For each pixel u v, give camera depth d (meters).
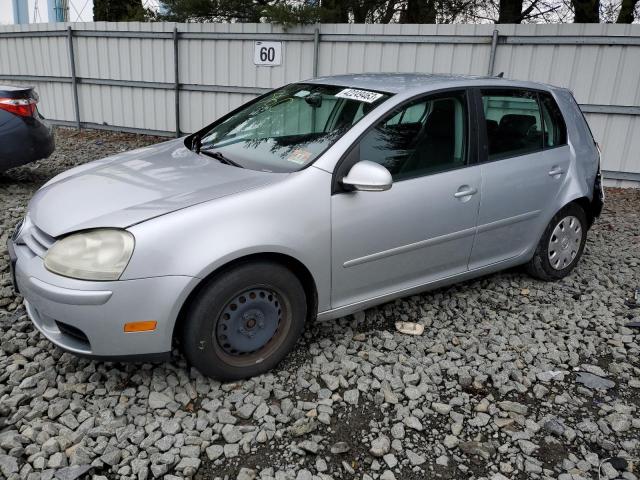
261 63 9.31
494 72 8.05
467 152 3.63
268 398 2.90
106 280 2.55
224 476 2.39
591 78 7.64
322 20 9.03
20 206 5.77
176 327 2.80
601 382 3.18
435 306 3.96
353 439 2.65
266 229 2.79
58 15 17.02
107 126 11.10
